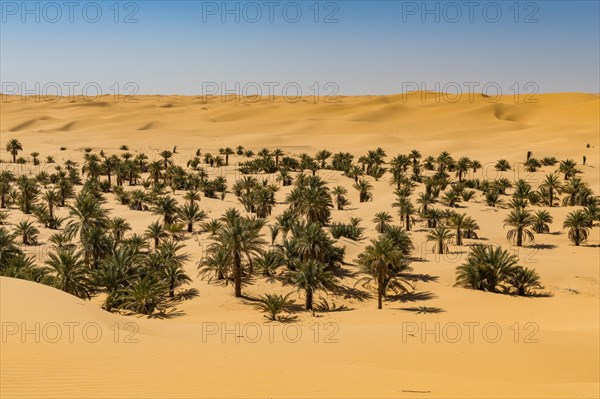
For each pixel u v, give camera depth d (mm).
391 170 112000
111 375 13641
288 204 89000
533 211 83250
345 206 89125
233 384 13609
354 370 17375
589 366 24484
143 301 39594
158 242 63312
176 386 13094
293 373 15664
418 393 14047
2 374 12930
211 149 173500
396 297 46969
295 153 166875
